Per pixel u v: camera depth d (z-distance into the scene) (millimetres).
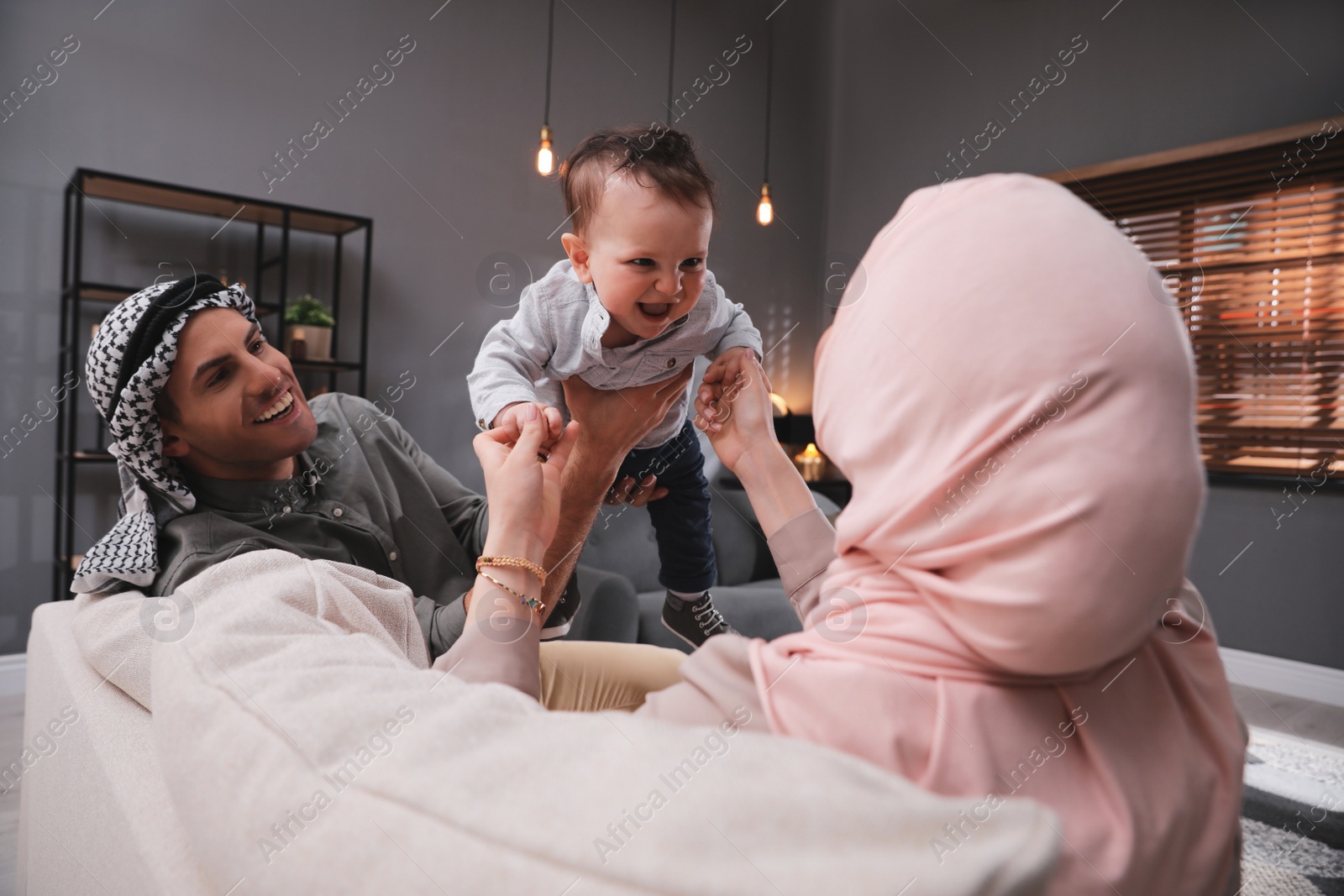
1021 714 401
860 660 413
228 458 1054
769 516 690
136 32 2924
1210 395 3312
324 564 746
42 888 844
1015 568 377
